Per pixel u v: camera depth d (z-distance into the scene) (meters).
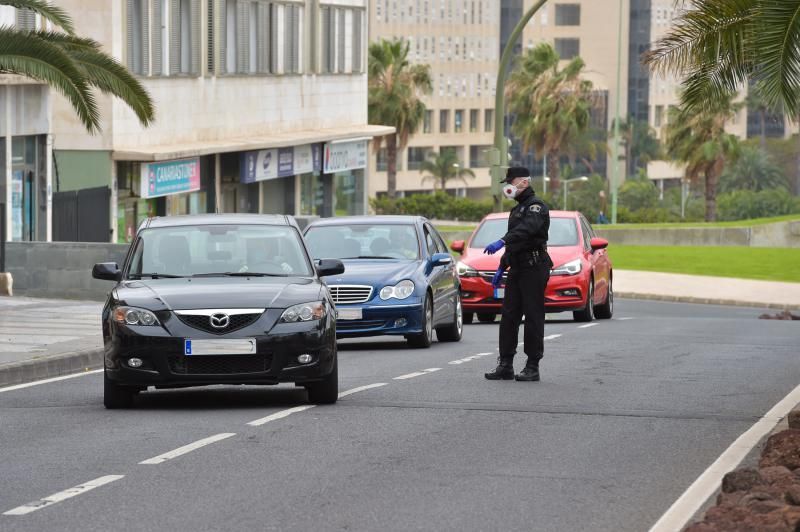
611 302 51.25
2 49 41.56
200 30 80.44
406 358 32.59
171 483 16.62
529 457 18.48
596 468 17.75
